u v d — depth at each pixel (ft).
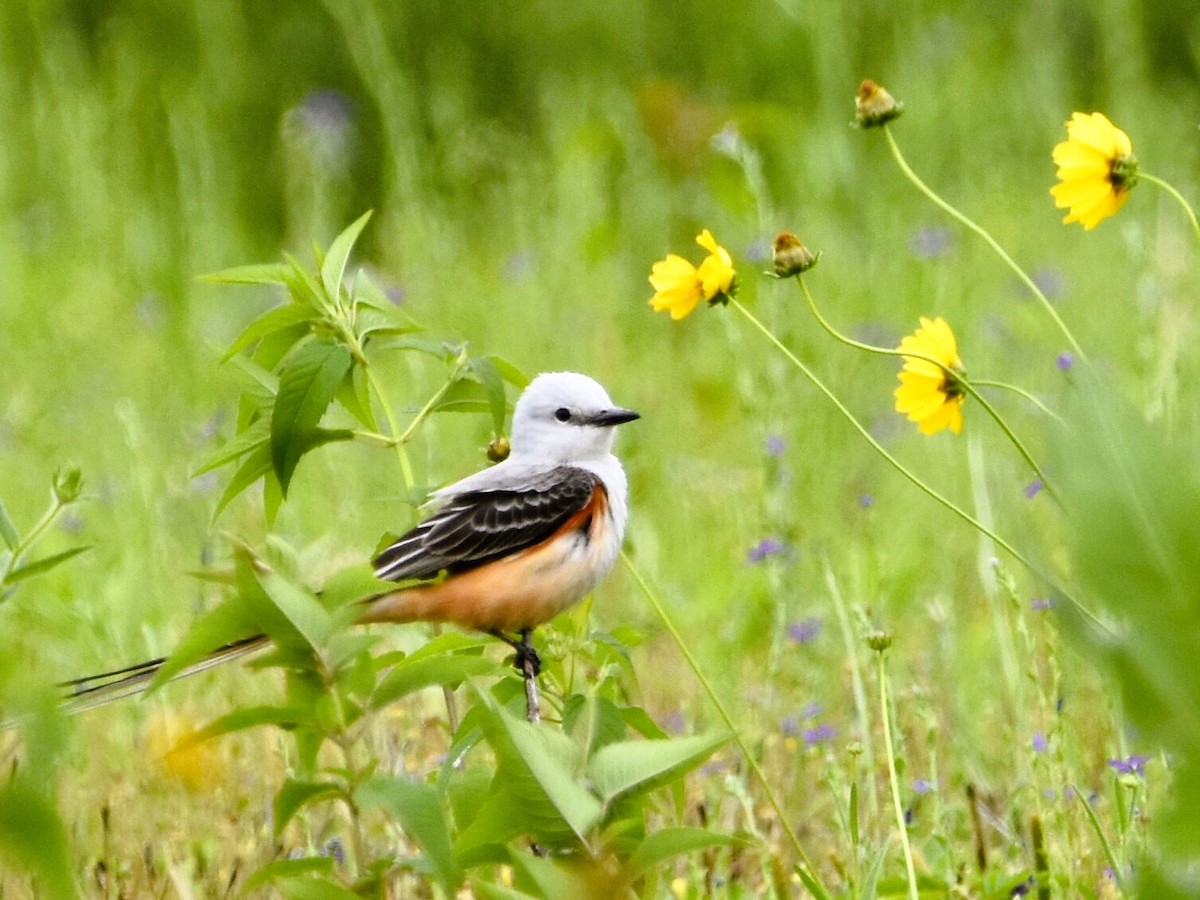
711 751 17.57
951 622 34.14
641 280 63.00
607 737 21.36
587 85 71.46
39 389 54.54
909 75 66.59
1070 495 11.11
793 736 30.45
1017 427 45.39
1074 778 26.04
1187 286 51.26
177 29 81.56
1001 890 22.41
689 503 44.62
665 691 35.29
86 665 35.17
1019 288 52.95
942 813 25.39
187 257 66.59
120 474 46.62
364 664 18.02
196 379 56.75
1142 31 75.66
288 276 25.04
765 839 26.58
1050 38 71.10
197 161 72.64
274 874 18.89
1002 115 69.41
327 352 24.11
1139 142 61.82
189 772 29.94
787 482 40.40
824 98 65.21
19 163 74.54
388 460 46.96
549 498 28.37
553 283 57.88
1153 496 10.94
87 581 39.37
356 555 38.14
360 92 77.71
